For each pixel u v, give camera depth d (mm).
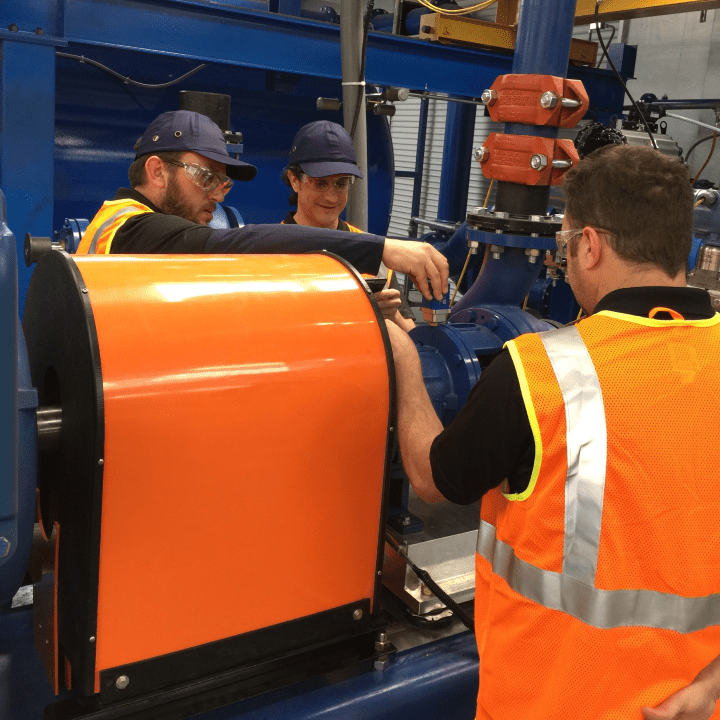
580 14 4074
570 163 1911
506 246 1982
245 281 1061
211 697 1036
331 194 2318
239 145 2621
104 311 920
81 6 2539
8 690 1087
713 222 3098
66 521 990
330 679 1169
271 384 991
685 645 864
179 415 925
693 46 5766
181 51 2760
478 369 1523
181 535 961
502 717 932
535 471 853
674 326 881
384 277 1199
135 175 1697
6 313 820
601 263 930
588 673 854
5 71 2424
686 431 851
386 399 1095
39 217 2590
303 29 2982
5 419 840
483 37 3492
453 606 1269
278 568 1057
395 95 2908
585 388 844
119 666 963
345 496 1094
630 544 843
